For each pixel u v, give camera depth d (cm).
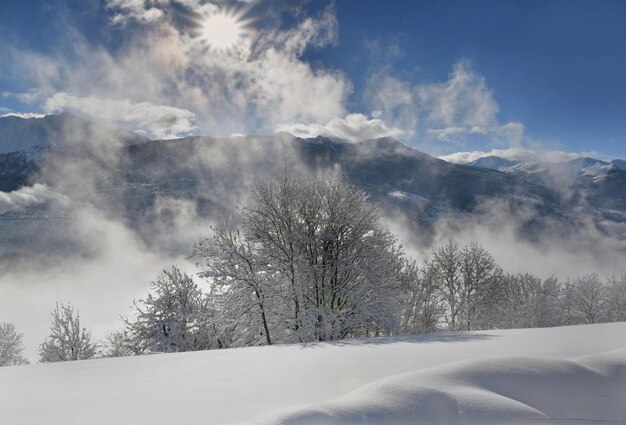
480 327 2939
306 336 1727
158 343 2172
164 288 2273
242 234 1906
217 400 447
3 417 423
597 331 909
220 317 1867
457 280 2975
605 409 395
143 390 511
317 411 360
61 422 400
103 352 2273
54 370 719
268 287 1780
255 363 674
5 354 2827
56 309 2167
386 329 1900
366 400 387
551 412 390
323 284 1862
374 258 1898
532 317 3048
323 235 1886
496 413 376
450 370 441
